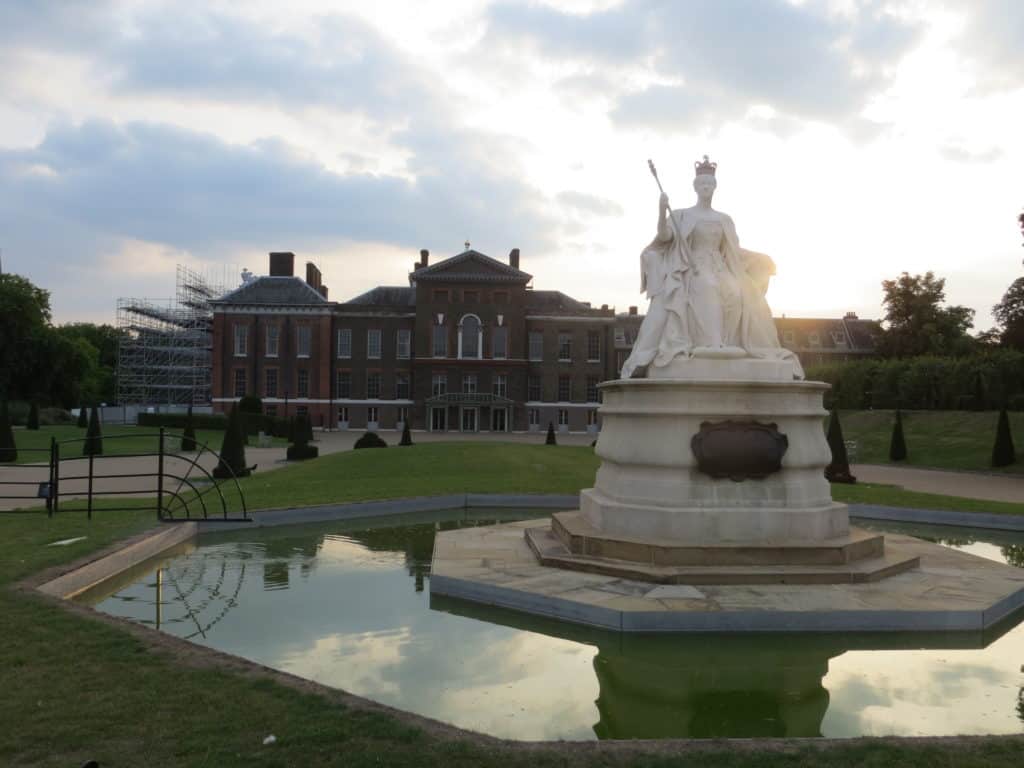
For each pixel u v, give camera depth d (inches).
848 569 372.2
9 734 187.9
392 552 502.6
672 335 422.0
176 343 3048.7
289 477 943.0
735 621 313.0
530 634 321.4
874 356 2997.0
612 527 408.8
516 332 2743.6
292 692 218.7
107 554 422.0
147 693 215.9
